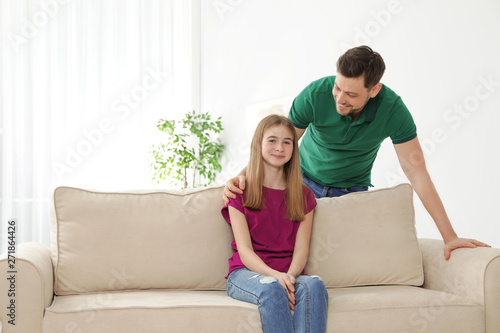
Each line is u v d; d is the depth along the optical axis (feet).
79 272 5.85
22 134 13.48
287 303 4.99
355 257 6.35
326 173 7.28
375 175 11.10
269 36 13.73
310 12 12.66
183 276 6.08
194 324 4.96
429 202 6.56
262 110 13.85
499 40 9.11
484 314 5.48
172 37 15.05
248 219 6.09
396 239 6.50
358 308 5.25
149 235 6.10
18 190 13.42
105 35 14.24
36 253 5.53
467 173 9.60
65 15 13.88
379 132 6.64
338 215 6.53
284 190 6.31
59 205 6.07
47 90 13.69
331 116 6.64
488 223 9.27
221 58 14.99
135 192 6.40
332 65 12.14
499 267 5.52
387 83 11.01
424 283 6.56
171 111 15.05
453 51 9.78
